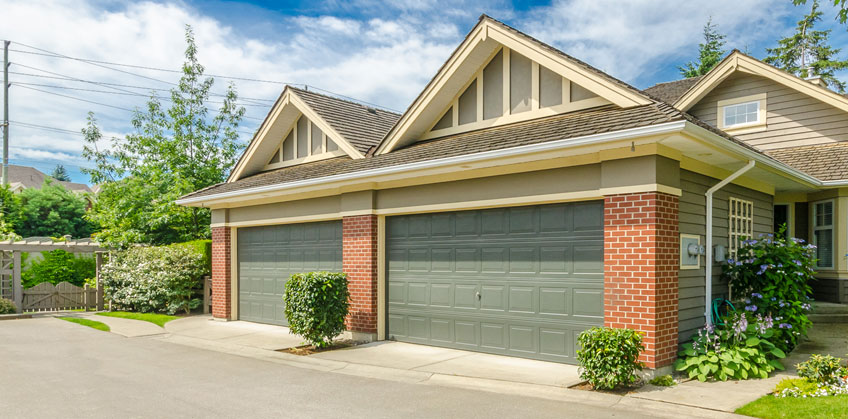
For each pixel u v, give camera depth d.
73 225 42.56
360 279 10.72
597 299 7.72
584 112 8.91
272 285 13.30
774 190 11.94
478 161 8.09
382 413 5.93
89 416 5.89
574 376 7.32
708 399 6.09
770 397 6.07
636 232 7.05
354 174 9.94
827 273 12.33
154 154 22.17
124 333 12.35
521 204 8.56
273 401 6.47
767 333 7.35
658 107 7.45
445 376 7.59
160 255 15.98
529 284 8.52
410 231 10.33
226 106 23.52
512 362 8.34
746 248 9.18
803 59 35.75
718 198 9.04
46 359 9.27
